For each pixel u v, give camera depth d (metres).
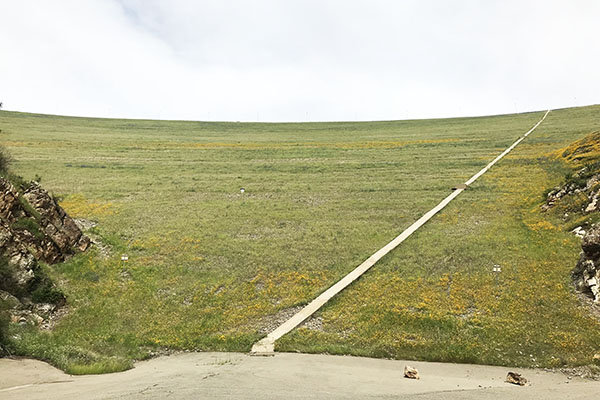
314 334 17.31
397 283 21.44
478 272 21.81
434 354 15.36
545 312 17.64
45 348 13.97
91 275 22.66
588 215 24.67
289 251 26.23
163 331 17.78
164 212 33.62
